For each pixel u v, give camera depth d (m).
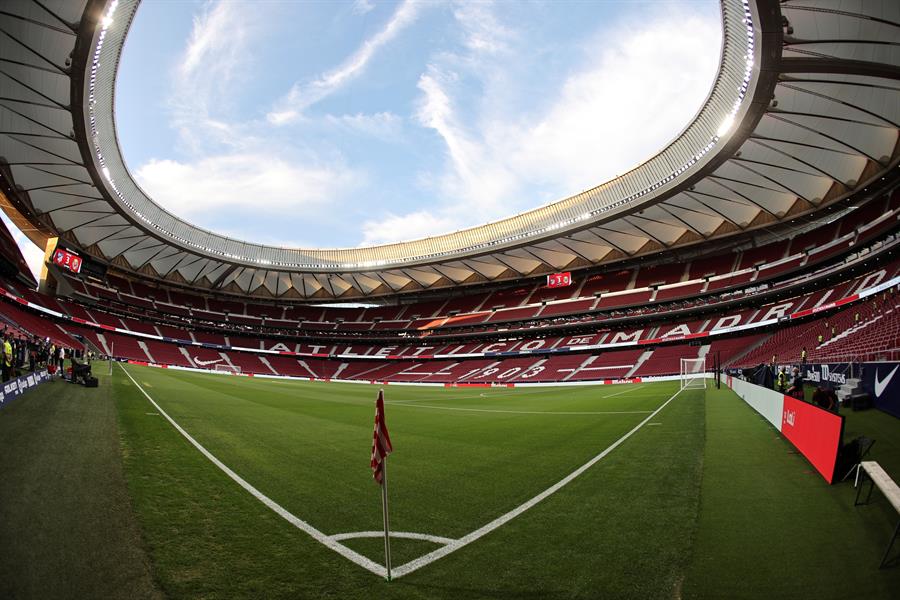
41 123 30.66
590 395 29.30
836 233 39.56
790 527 5.44
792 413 10.32
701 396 24.08
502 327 59.88
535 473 8.46
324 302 72.50
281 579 4.23
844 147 30.73
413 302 72.00
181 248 53.84
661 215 43.94
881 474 5.53
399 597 3.94
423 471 8.67
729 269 47.88
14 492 5.89
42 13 23.17
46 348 25.16
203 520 5.65
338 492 7.13
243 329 66.25
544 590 4.07
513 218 50.69
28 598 3.64
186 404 17.83
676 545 5.00
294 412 18.31
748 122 28.75
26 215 43.44
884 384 13.38
